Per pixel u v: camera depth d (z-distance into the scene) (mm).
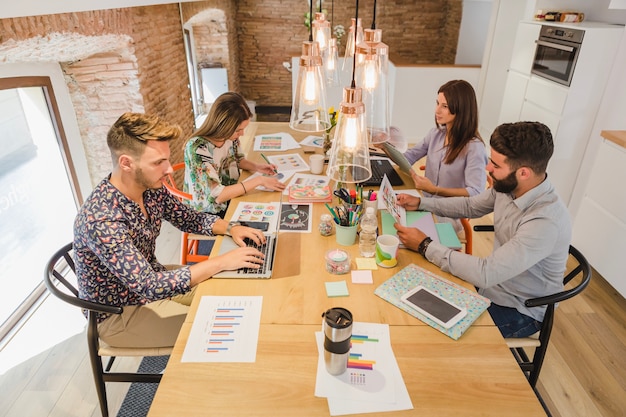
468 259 1506
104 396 1599
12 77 2381
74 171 2959
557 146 3439
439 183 2420
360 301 1407
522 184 1527
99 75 2848
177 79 3906
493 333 1288
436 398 1076
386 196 1802
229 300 1396
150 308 1631
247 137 2975
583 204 2900
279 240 1740
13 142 2924
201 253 3068
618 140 2523
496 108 4762
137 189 1489
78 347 2236
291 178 2295
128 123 1329
